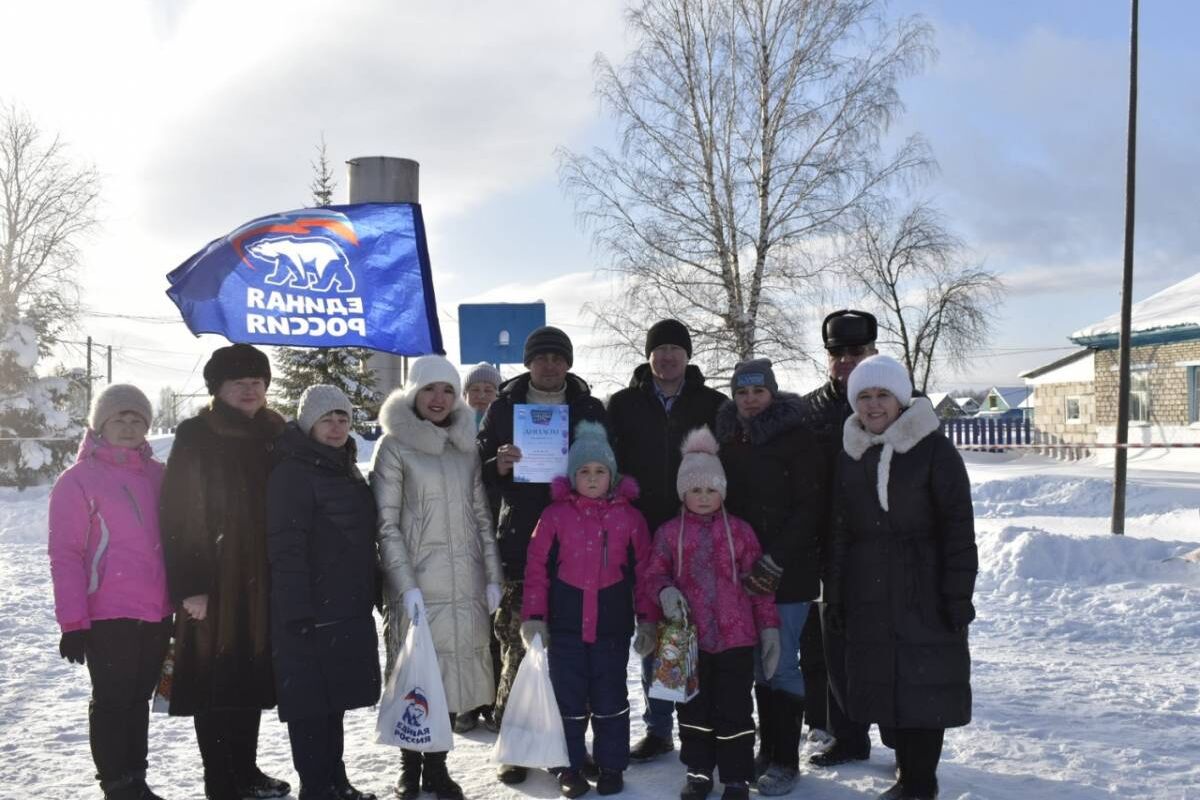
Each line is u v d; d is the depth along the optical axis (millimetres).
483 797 3998
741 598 4031
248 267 4707
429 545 4117
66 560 3602
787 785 4008
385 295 4820
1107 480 17266
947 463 3742
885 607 3750
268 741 4871
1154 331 22688
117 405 3801
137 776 3746
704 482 4059
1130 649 6992
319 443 3854
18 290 31156
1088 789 3934
